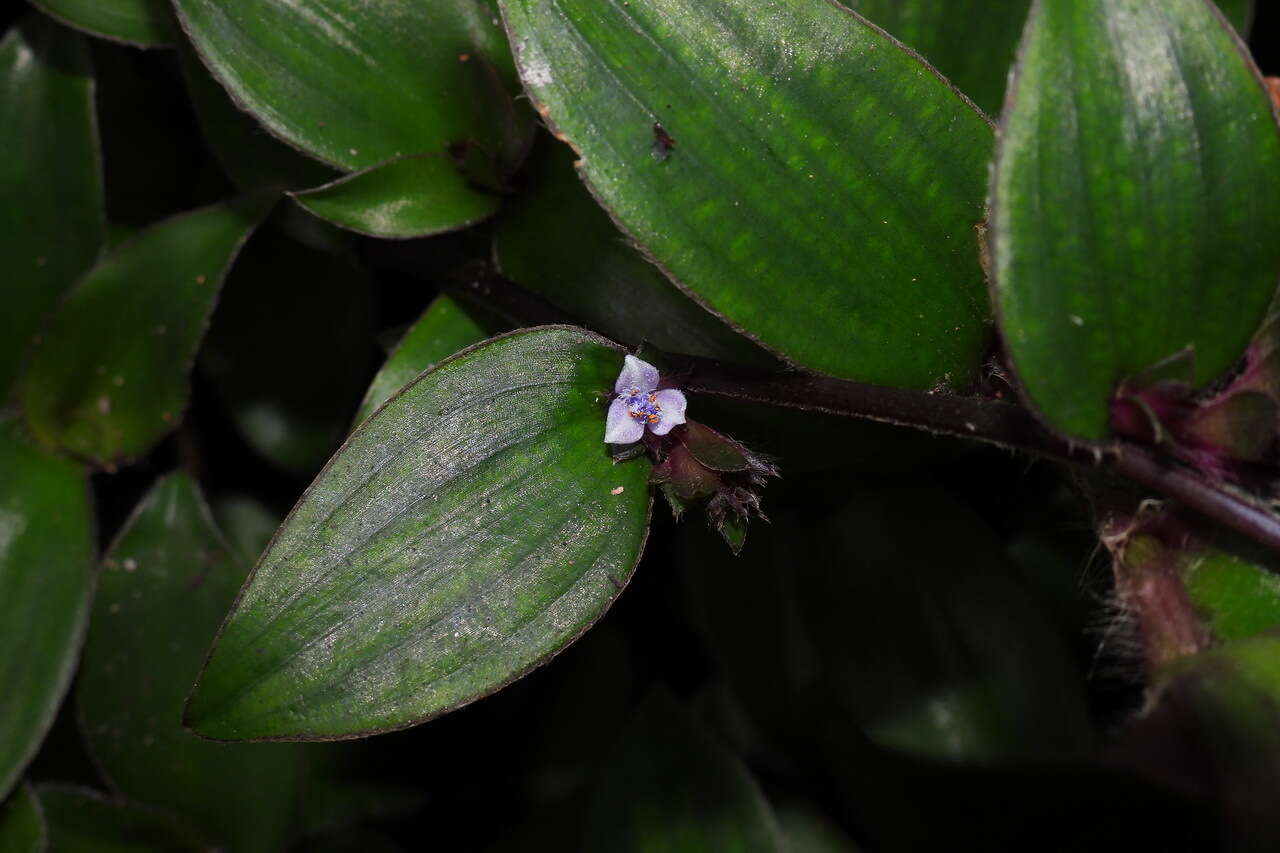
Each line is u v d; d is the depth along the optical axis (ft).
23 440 1.56
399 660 1.32
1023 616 1.54
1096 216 1.30
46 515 1.55
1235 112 1.30
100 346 1.54
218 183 1.61
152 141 1.61
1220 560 1.40
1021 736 1.51
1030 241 1.29
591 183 1.32
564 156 1.47
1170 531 1.40
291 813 1.57
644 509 1.35
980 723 1.51
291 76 1.44
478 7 1.46
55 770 1.61
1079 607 1.59
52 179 1.56
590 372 1.36
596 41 1.32
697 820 1.55
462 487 1.34
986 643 1.53
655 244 1.33
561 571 1.34
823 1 1.33
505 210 1.47
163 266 1.52
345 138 1.45
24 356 1.57
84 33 1.56
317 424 1.61
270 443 1.61
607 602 1.34
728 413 1.44
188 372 1.54
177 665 1.56
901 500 1.56
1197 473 1.36
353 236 1.52
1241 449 1.35
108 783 1.55
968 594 1.54
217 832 1.56
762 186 1.34
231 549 1.58
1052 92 1.28
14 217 1.56
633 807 1.55
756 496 1.36
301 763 1.57
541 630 1.34
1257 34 1.64
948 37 1.50
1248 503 1.36
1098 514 1.41
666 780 1.56
